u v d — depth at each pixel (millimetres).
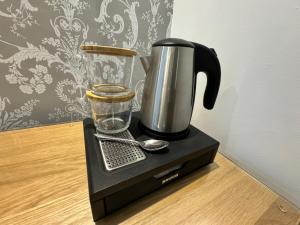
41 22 411
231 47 430
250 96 409
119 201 272
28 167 340
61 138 439
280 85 353
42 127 480
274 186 396
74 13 439
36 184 303
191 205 296
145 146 345
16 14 383
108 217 266
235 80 434
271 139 385
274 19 342
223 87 466
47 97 482
